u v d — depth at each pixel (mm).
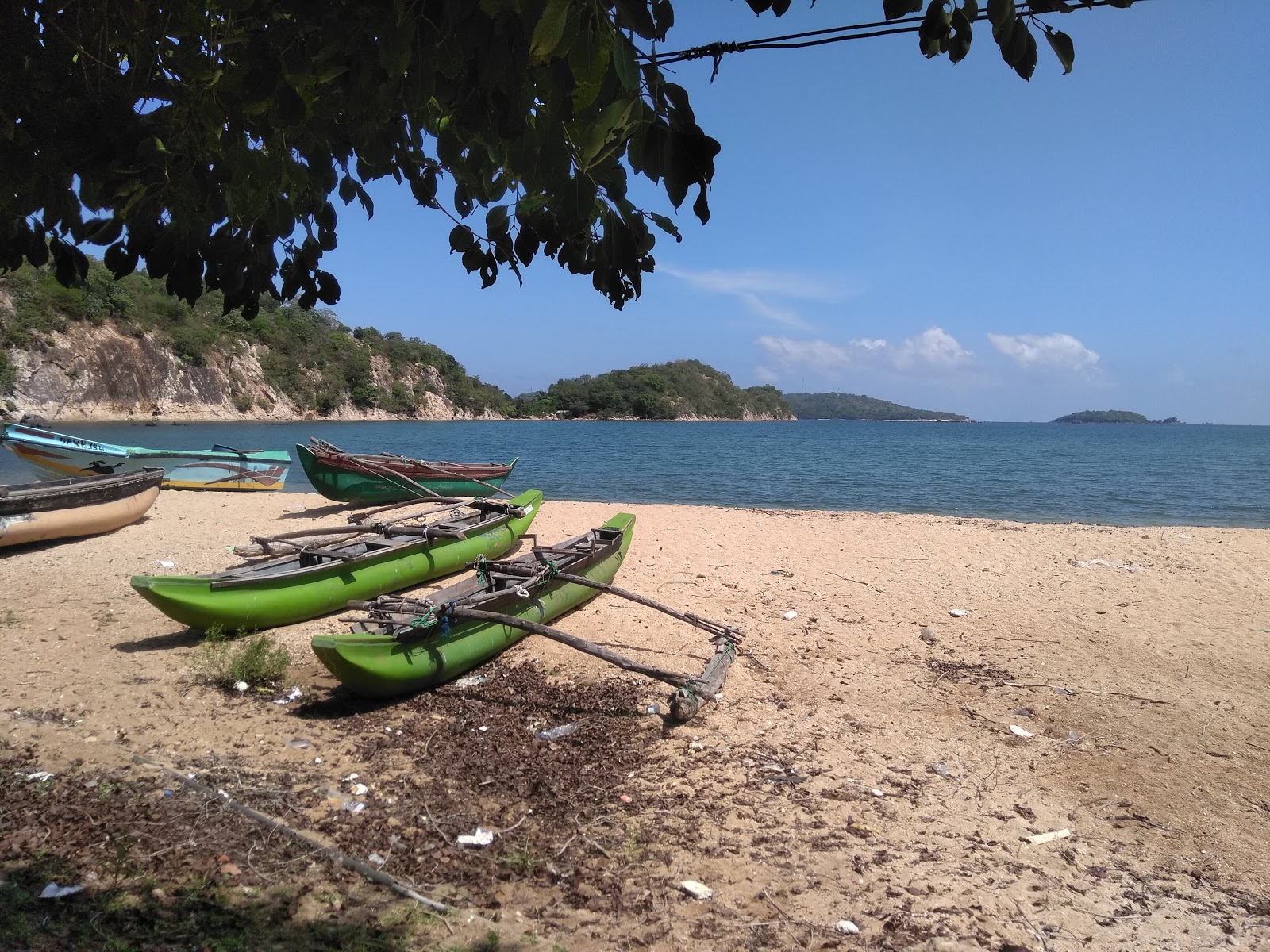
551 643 8109
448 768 5383
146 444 42875
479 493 17406
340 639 6066
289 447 43312
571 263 3252
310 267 3598
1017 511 22188
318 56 2363
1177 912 4062
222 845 4191
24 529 11289
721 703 6727
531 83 2270
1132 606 10039
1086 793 5336
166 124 2764
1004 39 2395
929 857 4523
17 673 6805
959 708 6762
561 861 4344
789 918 3914
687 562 12148
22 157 2488
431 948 3451
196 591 7402
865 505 23391
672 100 2199
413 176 3537
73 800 4590
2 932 3240
